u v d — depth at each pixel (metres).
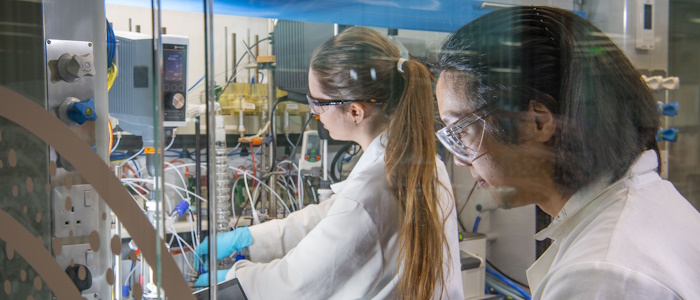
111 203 1.09
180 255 1.34
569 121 1.04
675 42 2.03
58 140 1.15
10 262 1.20
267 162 1.79
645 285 0.75
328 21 1.78
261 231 1.68
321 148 1.81
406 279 1.57
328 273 1.56
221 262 1.68
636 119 1.03
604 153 0.99
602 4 1.85
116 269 1.08
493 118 1.31
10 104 1.18
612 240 0.83
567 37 1.14
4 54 1.18
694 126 2.07
